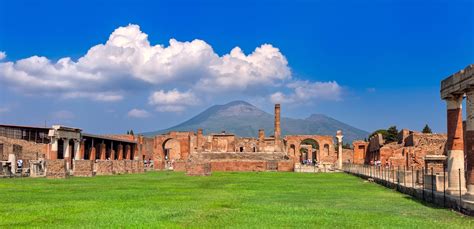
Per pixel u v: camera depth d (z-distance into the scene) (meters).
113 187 39.56
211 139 119.38
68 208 23.72
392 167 46.88
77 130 76.44
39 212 22.09
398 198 31.02
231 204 26.28
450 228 18.30
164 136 119.38
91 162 63.09
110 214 21.42
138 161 78.31
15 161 61.78
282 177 61.12
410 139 79.25
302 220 20.09
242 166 87.94
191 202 27.19
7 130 80.19
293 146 125.62
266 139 119.31
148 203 26.45
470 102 25.89
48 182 46.53
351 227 18.38
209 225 18.55
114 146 109.19
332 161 124.38
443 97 29.50
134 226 18.03
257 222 19.44
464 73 25.66
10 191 34.53
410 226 18.72
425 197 29.20
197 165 64.81
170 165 108.19
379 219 20.61
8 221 19.28
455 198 24.53
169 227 17.86
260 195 32.56
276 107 117.81
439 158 46.09
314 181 51.50
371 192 36.06
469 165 25.81
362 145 116.19
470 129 25.86
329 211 23.33
